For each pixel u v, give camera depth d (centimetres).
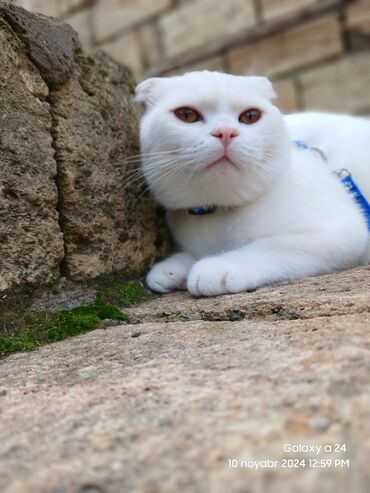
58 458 14
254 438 14
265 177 35
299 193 37
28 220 29
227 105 35
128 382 19
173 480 12
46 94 31
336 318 22
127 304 34
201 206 37
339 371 17
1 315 28
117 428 15
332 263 35
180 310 29
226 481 12
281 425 14
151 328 26
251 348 20
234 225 36
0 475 13
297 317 24
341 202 38
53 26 32
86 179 33
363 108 96
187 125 35
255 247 35
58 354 24
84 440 15
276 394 16
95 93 35
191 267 35
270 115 35
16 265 28
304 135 44
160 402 16
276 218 36
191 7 105
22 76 29
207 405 16
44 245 30
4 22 29
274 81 102
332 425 14
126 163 37
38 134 30
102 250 34
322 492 12
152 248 40
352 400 15
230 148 33
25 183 29
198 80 36
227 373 18
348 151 42
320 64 98
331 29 96
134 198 37
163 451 14
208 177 34
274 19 98
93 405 17
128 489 12
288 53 100
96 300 31
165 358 21
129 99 40
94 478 13
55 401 18
